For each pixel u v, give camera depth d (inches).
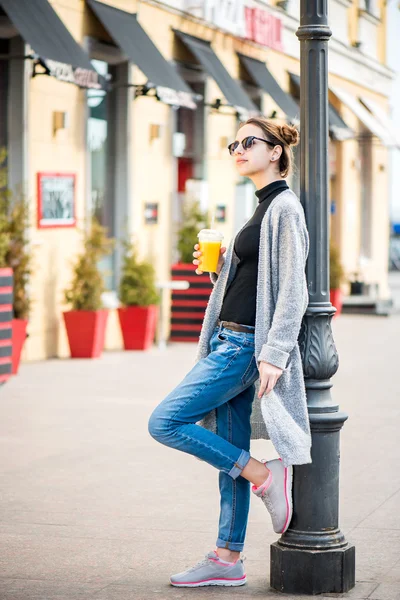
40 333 617.0
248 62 892.6
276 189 221.8
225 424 226.4
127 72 695.7
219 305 227.0
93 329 621.6
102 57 676.7
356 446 376.8
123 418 431.5
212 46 833.5
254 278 220.1
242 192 877.2
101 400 475.8
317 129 220.2
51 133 620.7
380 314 1004.6
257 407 227.9
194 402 218.5
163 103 733.3
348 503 295.4
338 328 875.4
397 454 363.3
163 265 763.4
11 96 590.9
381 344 748.0
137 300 673.0
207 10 802.2
